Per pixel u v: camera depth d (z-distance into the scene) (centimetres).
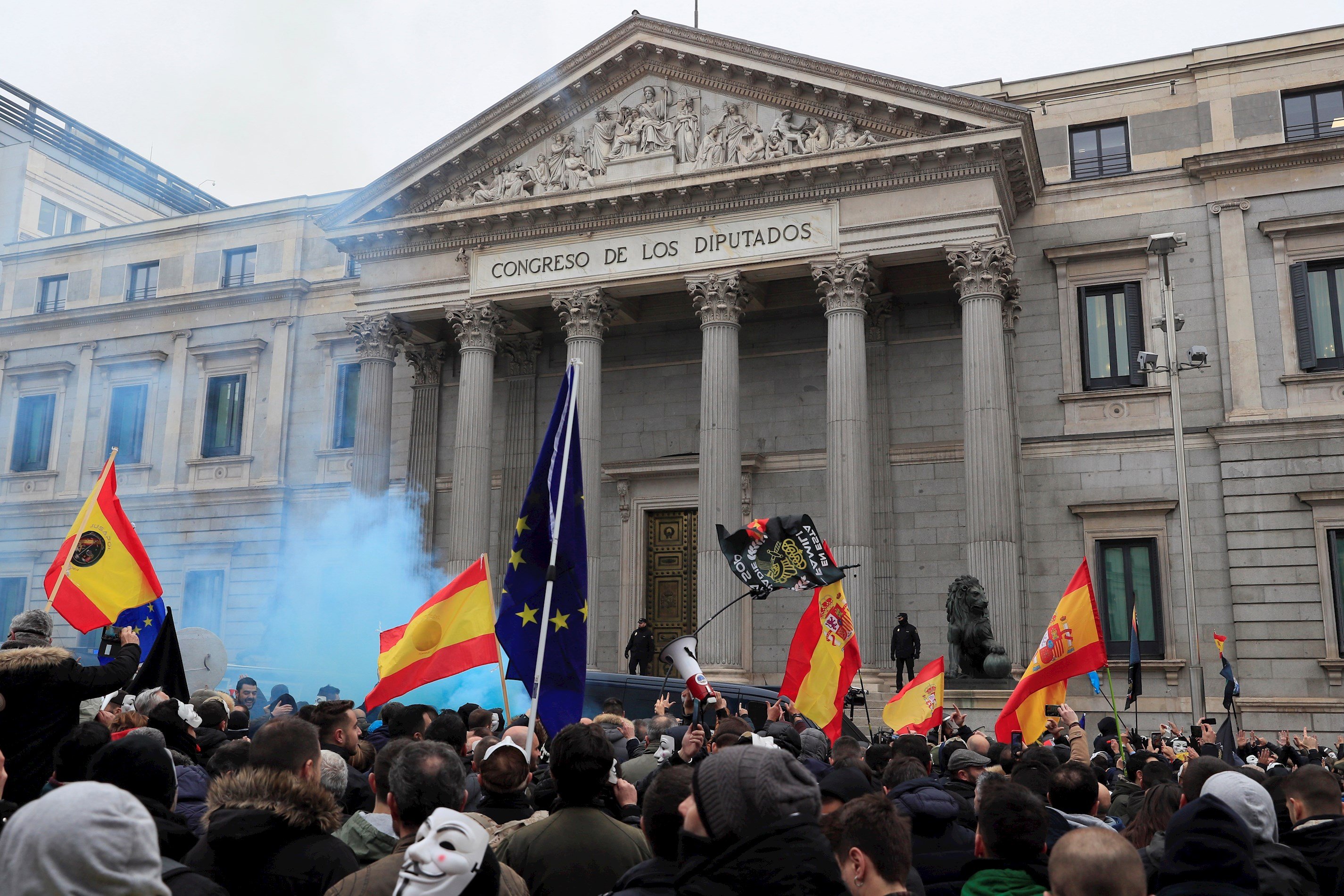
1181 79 3872
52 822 346
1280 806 908
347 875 555
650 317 4262
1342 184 3600
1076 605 1420
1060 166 3966
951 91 3428
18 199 6781
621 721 1268
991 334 3391
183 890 464
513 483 4316
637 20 3819
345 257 4969
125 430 5169
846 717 3116
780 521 1514
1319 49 3728
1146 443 3672
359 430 4041
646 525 4200
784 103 3712
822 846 442
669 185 3703
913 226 3500
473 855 467
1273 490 3512
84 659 4162
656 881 499
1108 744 2086
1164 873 547
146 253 5334
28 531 5228
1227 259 3688
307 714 948
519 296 3900
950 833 759
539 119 3991
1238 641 3466
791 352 4119
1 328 5466
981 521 3288
